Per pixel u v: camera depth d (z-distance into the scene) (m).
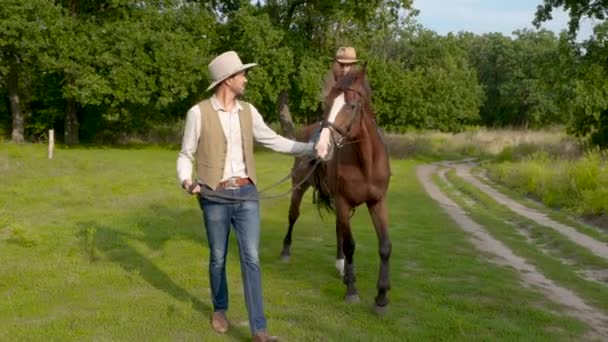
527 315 5.17
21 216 9.12
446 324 4.84
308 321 4.86
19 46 25.42
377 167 4.98
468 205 13.30
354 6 26.67
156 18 27.47
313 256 7.11
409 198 13.78
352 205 5.19
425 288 5.88
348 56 6.52
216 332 4.57
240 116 4.19
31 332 4.46
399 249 7.76
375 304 5.08
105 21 28.00
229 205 4.18
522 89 63.59
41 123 30.38
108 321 4.73
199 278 5.97
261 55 26.30
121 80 26.08
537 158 21.22
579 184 13.37
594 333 4.84
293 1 28.70
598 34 23.39
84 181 13.59
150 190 12.48
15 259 6.56
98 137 32.12
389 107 38.06
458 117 55.75
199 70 27.55
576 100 22.72
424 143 34.31
